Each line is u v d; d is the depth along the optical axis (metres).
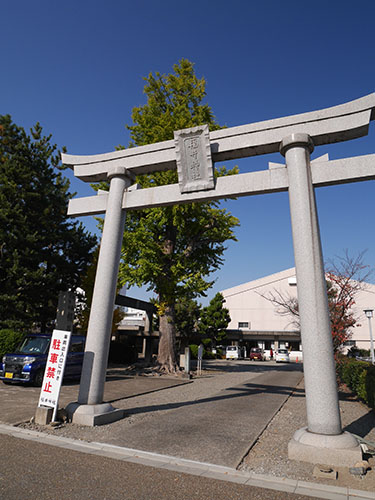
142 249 15.75
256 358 38.66
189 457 4.84
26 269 16.08
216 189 7.10
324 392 5.15
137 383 13.03
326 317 5.45
